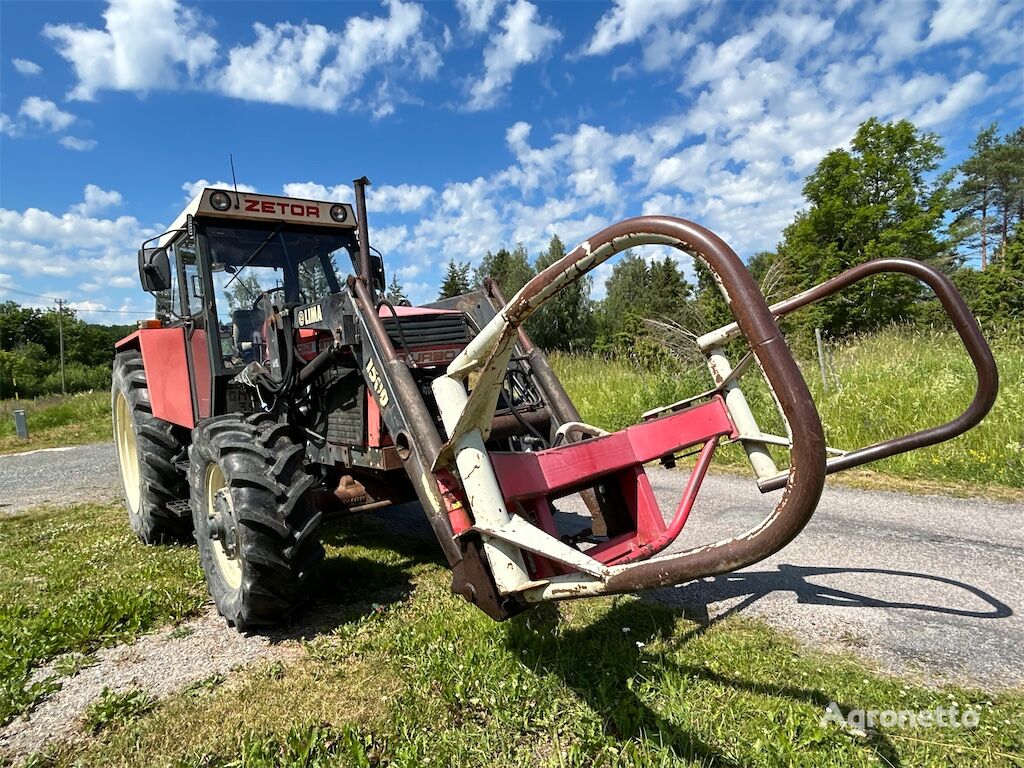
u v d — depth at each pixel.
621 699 2.35
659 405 8.07
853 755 2.01
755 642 2.76
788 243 31.97
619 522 2.93
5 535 5.34
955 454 5.57
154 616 3.42
